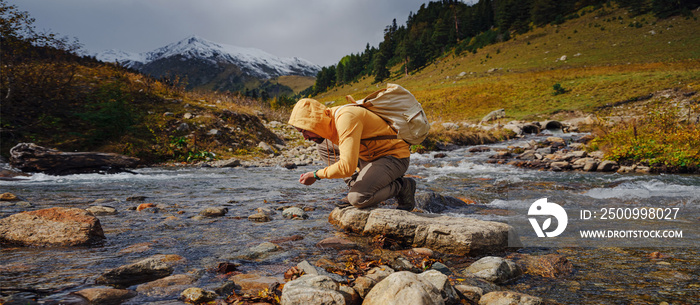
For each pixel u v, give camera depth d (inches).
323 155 134.6
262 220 128.3
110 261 79.0
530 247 99.2
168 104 533.3
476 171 339.3
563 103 1296.8
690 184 229.3
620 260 85.7
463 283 70.1
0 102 379.9
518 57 3142.2
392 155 118.7
